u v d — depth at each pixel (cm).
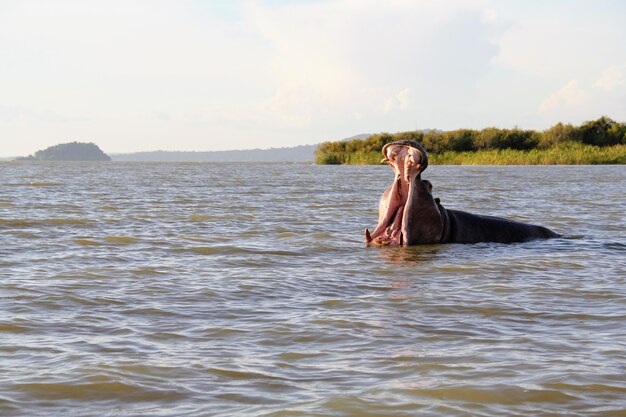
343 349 630
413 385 533
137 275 977
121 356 608
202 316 750
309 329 695
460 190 2977
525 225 1375
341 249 1238
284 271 1019
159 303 807
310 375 560
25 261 1080
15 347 633
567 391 519
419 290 884
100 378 550
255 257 1148
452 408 488
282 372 568
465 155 8425
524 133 9200
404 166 1234
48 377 552
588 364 579
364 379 549
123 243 1295
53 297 829
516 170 5803
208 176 4972
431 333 681
